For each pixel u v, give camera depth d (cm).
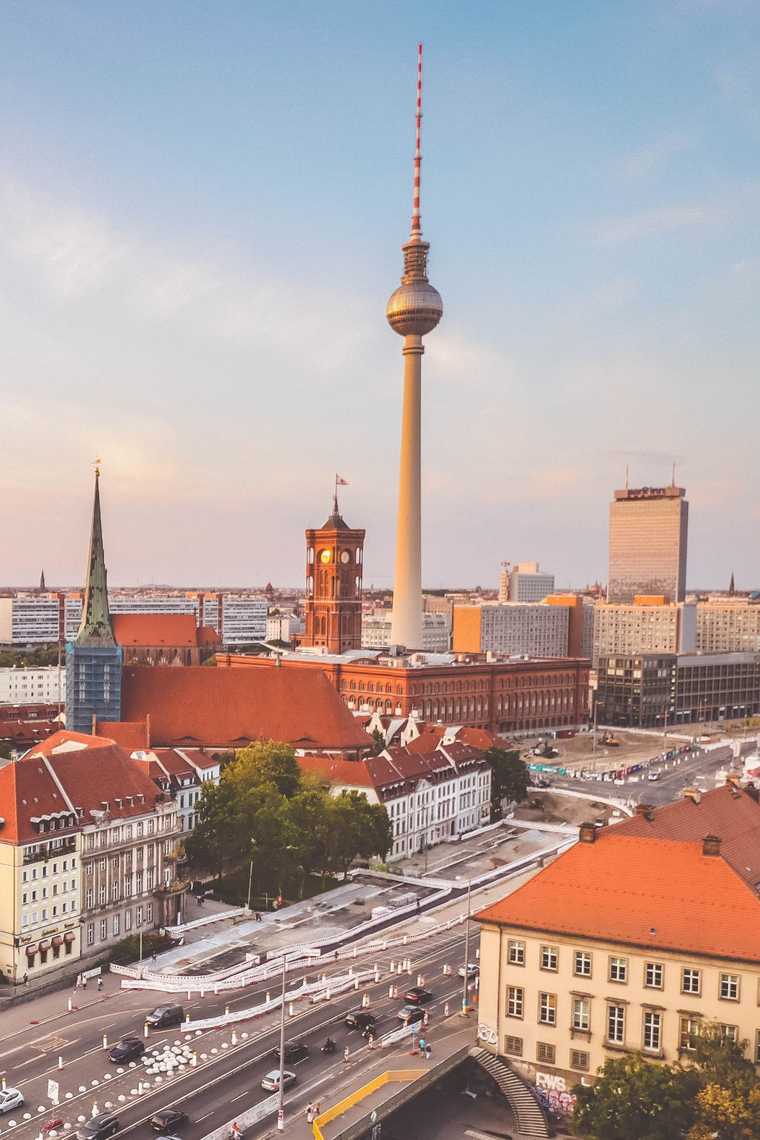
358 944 12888
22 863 11712
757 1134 7250
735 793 11706
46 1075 9275
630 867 9375
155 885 13738
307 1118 8425
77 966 12244
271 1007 10775
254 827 14950
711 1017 8550
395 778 18425
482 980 9506
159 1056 9625
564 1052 9119
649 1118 7700
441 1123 9075
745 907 8756
